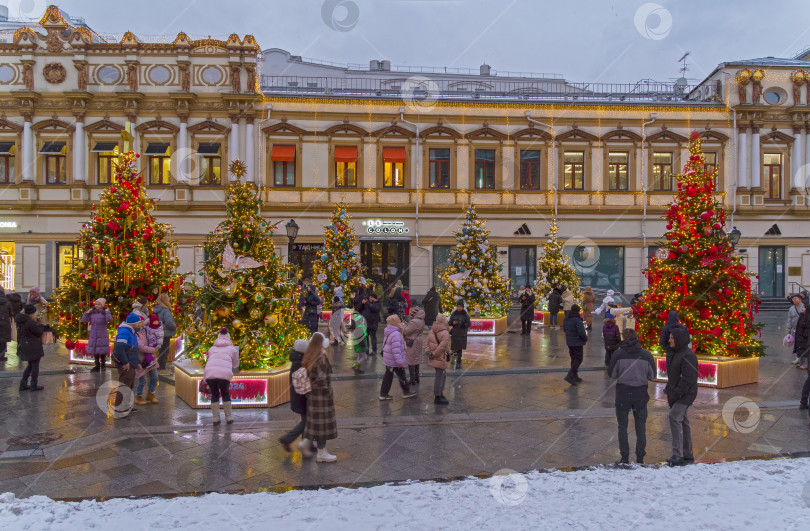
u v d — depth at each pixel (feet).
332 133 95.35
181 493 21.58
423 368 47.03
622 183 100.12
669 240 43.45
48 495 21.48
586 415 32.58
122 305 48.98
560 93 106.52
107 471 23.86
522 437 28.53
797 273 99.96
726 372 39.09
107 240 49.85
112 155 91.30
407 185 97.19
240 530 17.03
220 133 92.89
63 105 90.63
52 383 40.32
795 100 99.50
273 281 37.01
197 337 36.45
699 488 20.44
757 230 99.91
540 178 99.04
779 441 27.61
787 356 52.21
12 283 90.68
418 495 20.07
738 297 41.32
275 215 94.32
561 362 49.29
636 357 24.26
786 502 18.97
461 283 68.28
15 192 90.43
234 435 28.60
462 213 97.35
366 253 97.40
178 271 91.66
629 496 19.69
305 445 25.50
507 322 75.66
